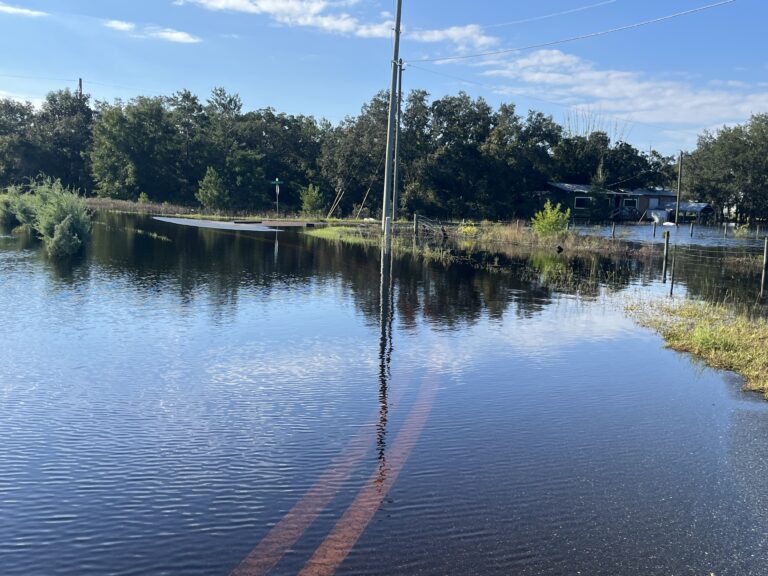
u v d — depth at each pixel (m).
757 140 60.72
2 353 8.67
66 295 12.79
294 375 8.12
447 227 36.38
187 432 6.20
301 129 65.81
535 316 12.47
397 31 26.59
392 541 4.36
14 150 63.00
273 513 4.70
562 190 58.94
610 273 19.84
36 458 5.57
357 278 16.70
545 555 4.25
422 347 9.75
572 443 6.16
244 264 18.73
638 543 4.43
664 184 70.56
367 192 48.06
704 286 17.25
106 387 7.45
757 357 9.16
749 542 4.48
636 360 9.24
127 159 59.38
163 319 11.02
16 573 3.96
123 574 3.96
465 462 5.67
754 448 6.14
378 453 5.80
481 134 56.75
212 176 49.31
